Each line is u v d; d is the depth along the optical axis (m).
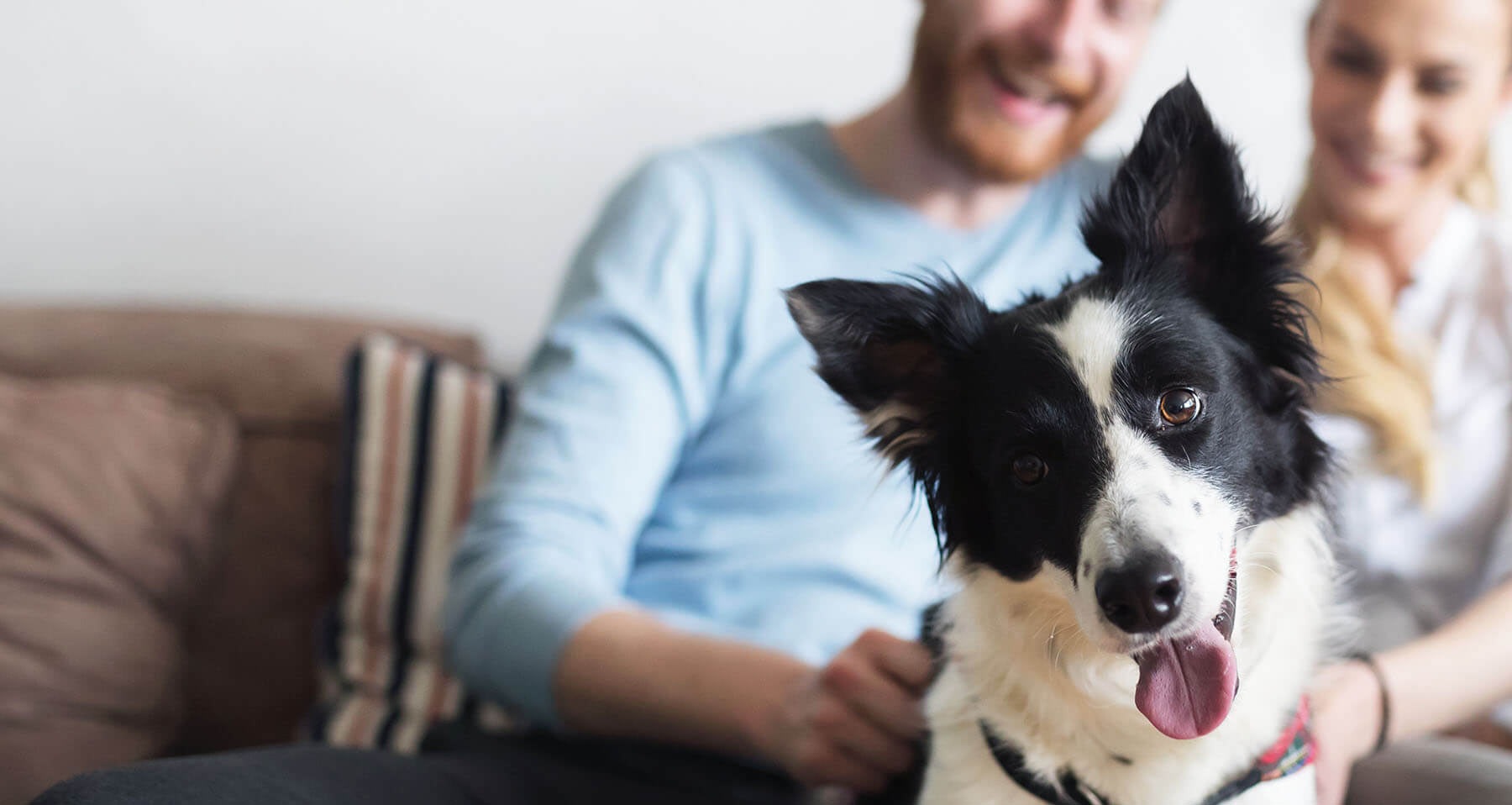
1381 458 1.84
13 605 1.97
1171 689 1.11
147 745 2.05
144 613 2.09
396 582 2.16
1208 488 1.16
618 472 1.69
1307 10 2.09
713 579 1.71
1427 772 1.36
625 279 1.80
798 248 1.84
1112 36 1.82
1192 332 1.21
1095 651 1.21
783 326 1.80
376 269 2.69
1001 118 1.80
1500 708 1.88
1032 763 1.25
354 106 2.62
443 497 2.19
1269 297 1.25
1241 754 1.22
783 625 1.66
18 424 2.12
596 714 1.50
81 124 2.58
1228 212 1.24
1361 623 1.53
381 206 2.66
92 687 2.00
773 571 1.69
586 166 2.66
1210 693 1.10
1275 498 1.25
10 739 1.91
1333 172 1.89
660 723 1.46
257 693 2.21
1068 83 1.79
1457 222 1.97
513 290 2.70
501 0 2.59
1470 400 1.91
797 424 1.75
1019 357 1.24
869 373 1.32
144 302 2.63
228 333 2.39
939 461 1.34
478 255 2.69
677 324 1.78
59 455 2.09
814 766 1.37
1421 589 1.87
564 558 1.59
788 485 1.73
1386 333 1.87
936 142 1.84
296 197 2.65
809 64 2.63
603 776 1.54
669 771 1.55
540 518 1.64
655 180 1.87
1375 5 1.74
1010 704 1.27
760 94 2.64
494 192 2.67
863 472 1.72
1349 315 1.87
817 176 1.89
